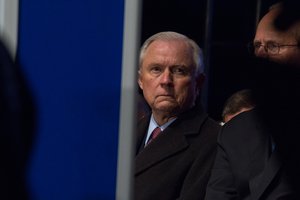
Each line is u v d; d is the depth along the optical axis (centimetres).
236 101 455
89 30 264
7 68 190
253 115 356
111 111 265
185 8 986
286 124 344
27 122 198
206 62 997
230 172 357
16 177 187
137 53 265
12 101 189
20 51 260
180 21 985
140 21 265
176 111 417
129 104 264
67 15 263
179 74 417
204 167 404
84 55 264
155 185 404
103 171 265
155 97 418
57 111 262
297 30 350
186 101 418
